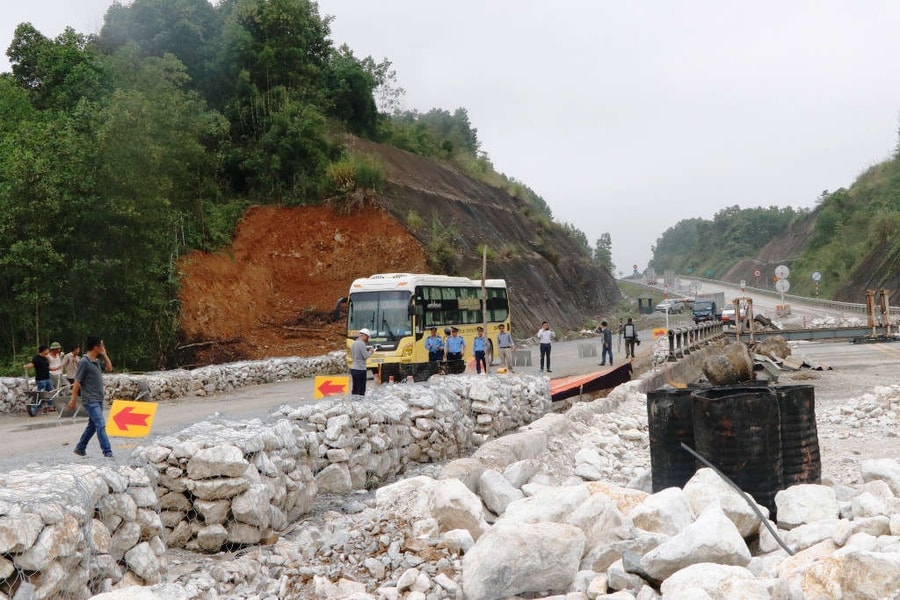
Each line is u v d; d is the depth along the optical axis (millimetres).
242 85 57188
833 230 122312
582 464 13461
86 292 31875
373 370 30031
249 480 8844
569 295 75500
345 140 58969
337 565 7672
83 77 47562
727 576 5688
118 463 8422
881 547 6711
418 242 50906
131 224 32969
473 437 16641
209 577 7770
